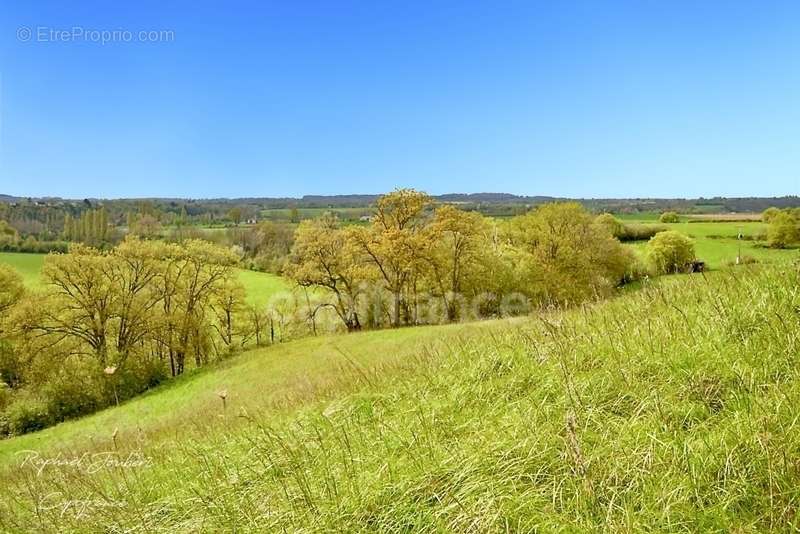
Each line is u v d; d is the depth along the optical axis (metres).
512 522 3.49
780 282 6.01
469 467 4.06
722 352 4.75
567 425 3.57
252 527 4.19
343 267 45.62
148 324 38.34
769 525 2.96
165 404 29.17
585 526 3.22
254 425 8.04
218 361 40.25
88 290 36.12
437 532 3.62
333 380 11.48
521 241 48.31
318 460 5.10
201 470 6.07
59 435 26.39
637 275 44.62
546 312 8.19
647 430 3.98
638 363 5.07
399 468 4.39
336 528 3.89
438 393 6.25
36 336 34.84
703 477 3.38
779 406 3.65
